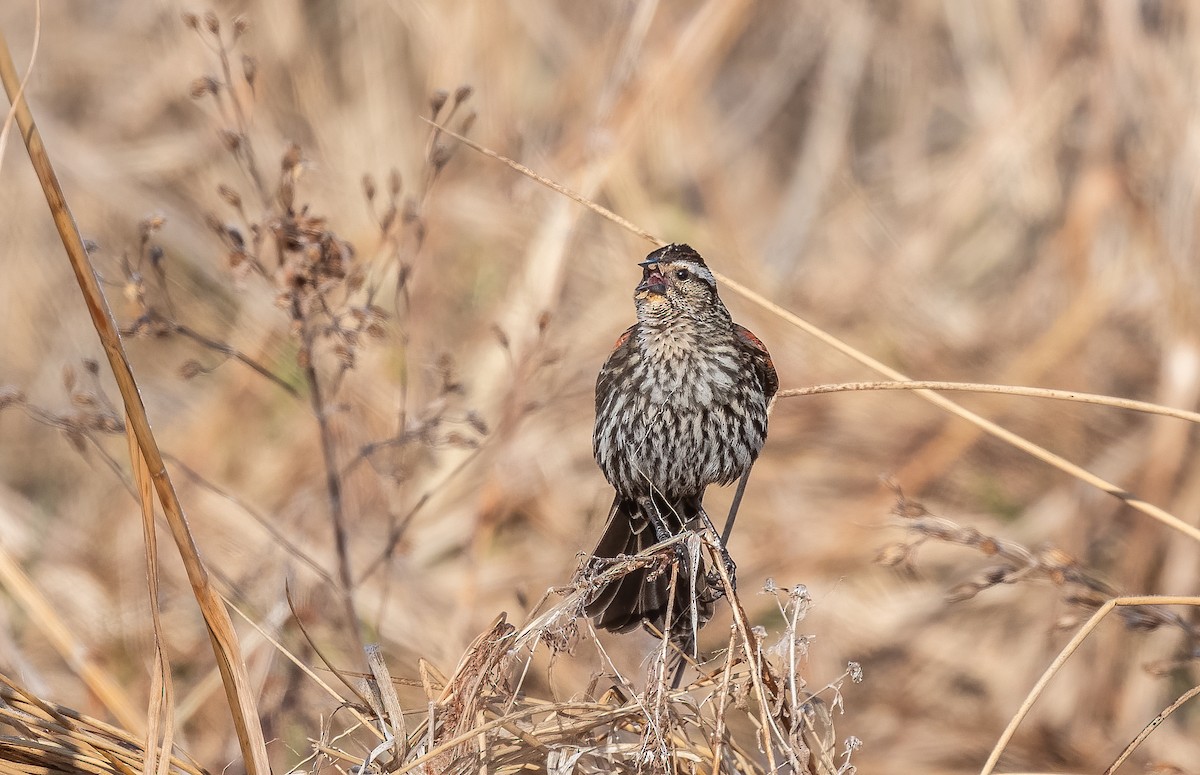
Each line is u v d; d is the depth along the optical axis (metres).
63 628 7.73
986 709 11.47
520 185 13.80
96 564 11.66
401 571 11.44
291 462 12.49
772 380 8.73
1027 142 15.61
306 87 15.09
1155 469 12.31
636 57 14.06
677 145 15.06
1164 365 12.95
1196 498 12.18
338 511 9.54
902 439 13.31
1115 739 10.95
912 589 12.08
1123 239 14.12
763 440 8.63
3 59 5.51
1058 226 15.21
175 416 14.04
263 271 8.93
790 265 15.88
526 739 6.36
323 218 8.84
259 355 13.27
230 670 6.05
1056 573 8.05
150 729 6.00
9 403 8.88
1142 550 12.05
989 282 15.65
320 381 12.47
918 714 11.25
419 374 12.49
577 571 6.54
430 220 13.73
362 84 15.63
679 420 8.36
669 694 6.31
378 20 15.55
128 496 12.67
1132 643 11.22
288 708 9.48
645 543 8.77
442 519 12.27
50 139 15.41
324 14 16.12
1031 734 11.02
